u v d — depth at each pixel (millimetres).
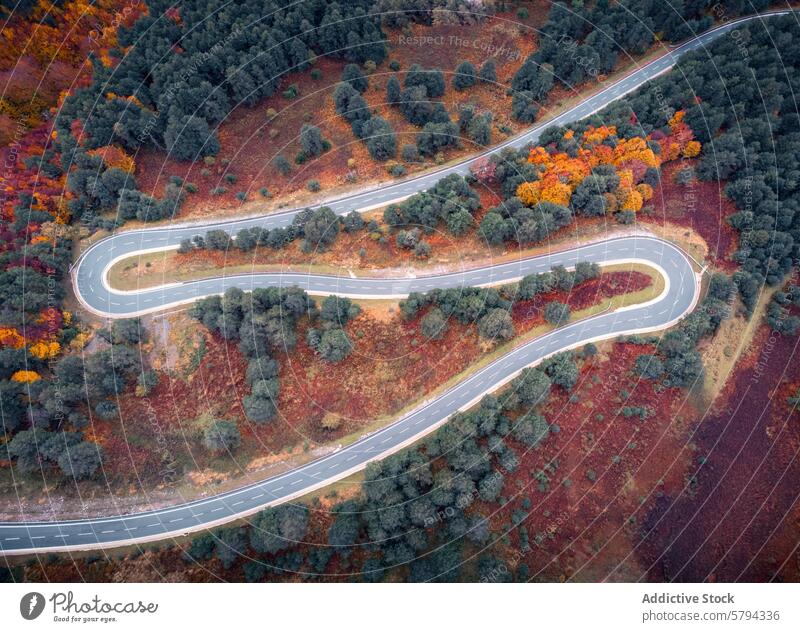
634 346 84938
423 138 105938
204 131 108312
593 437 79375
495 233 91938
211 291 95250
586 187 93688
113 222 101938
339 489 79750
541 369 82062
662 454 78875
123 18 116375
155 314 92938
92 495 79312
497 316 84375
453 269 93812
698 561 73250
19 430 81688
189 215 104688
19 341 84125
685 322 84312
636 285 89875
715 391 82562
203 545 74500
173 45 113688
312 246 97312
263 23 115938
